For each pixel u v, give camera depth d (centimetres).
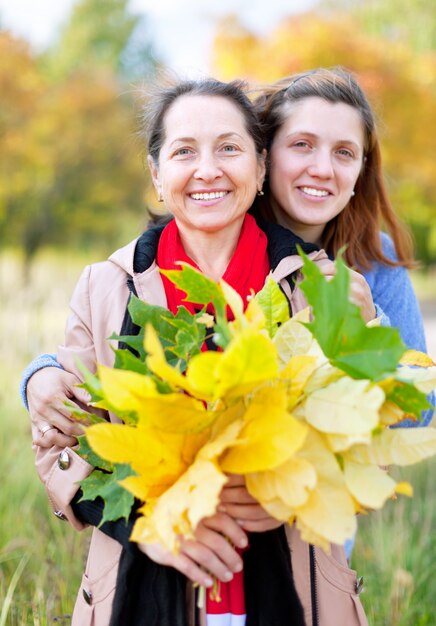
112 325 190
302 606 169
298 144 226
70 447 188
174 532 138
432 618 288
